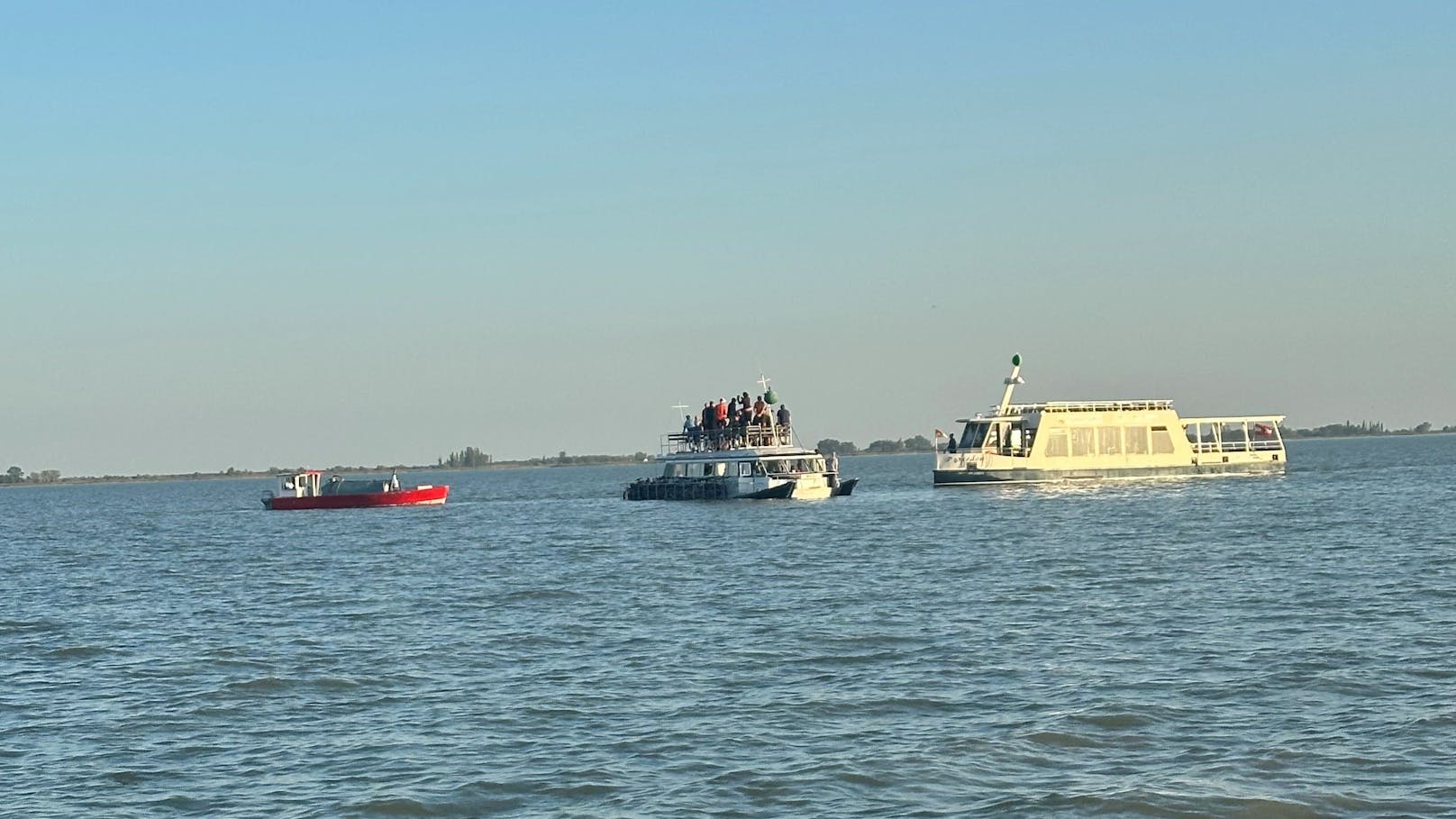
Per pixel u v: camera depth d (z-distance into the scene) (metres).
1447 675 40.91
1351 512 110.31
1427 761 32.31
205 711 41.53
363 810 31.38
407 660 48.78
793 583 69.81
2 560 110.56
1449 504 118.44
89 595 76.94
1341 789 30.58
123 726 39.84
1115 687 40.69
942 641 49.44
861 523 113.44
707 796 31.59
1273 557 75.50
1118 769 32.66
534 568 83.56
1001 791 31.30
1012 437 152.25
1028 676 42.69
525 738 37.06
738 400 152.38
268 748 36.97
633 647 50.25
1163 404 155.88
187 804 32.31
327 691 43.81
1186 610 55.31
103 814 31.69
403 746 36.62
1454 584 61.03
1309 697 38.69
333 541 118.56
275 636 56.00
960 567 75.69
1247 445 168.12
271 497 188.25
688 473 160.62
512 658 48.75
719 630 53.78
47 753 37.00
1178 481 156.12
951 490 152.75
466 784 33.06
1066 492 143.88
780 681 43.16
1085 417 152.50
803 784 32.16
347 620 60.44
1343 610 54.06
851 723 37.53
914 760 33.69
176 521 173.88
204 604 69.56
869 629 52.69
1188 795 30.48
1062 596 60.84
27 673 49.00
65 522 187.12
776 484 146.12
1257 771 32.03
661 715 39.00
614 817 30.36
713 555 88.38
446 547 105.19
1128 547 84.50
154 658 51.28
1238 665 43.28
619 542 102.81
